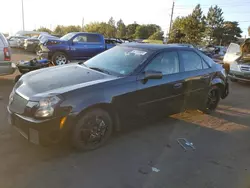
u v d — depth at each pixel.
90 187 2.71
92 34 12.43
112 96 3.49
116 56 4.42
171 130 4.45
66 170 2.99
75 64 4.55
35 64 7.34
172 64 4.44
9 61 6.68
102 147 3.61
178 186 2.83
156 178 2.95
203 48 26.17
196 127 4.68
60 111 3.05
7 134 3.79
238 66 9.51
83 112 3.26
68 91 3.17
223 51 27.30
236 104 6.54
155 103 4.12
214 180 3.00
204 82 5.04
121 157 3.38
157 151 3.62
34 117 3.04
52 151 3.39
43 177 2.82
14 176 2.81
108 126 3.63
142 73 3.90
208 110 5.53
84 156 3.33
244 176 3.12
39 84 3.44
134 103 3.81
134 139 3.96
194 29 39.81
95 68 4.15
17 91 3.44
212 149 3.82
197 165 3.31
